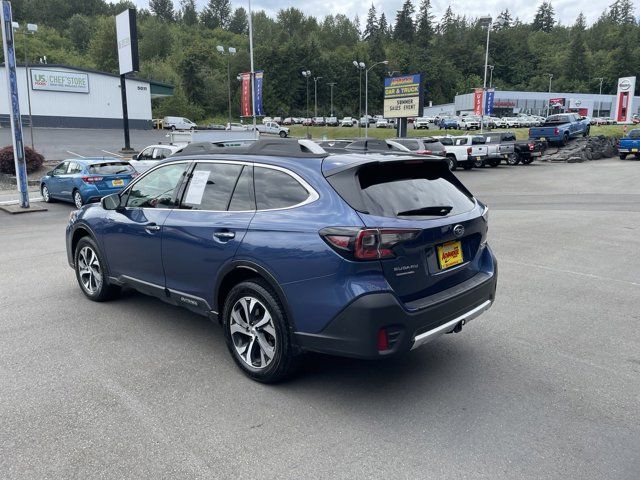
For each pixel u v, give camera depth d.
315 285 3.24
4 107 49.59
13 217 13.05
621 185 18.59
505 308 5.47
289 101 116.44
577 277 6.73
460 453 2.90
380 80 124.12
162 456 2.87
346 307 3.11
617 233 9.81
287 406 3.42
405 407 3.42
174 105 91.75
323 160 3.56
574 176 22.41
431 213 3.49
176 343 4.48
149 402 3.46
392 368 4.02
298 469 2.76
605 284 6.40
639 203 14.00
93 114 54.47
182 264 4.19
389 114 36.97
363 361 4.15
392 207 3.32
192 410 3.37
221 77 112.94
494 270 4.04
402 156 3.69
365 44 147.62
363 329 3.09
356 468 2.77
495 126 65.00
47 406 3.40
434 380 3.81
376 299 3.07
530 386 3.72
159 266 4.46
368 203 3.26
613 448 2.95
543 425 3.20
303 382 3.77
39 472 2.73
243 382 3.77
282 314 3.48
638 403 3.47
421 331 3.29
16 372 3.89
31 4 139.00
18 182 14.09
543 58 148.75
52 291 6.04
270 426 3.18
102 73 54.53
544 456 2.88
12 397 3.51
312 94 119.44
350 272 3.12
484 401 3.50
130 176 14.59
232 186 3.94
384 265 3.15
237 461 2.83
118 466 2.78
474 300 3.72
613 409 3.39
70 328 4.82
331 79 119.69
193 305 4.22
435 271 3.48
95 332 4.73
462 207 3.83
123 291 6.02
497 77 146.62
